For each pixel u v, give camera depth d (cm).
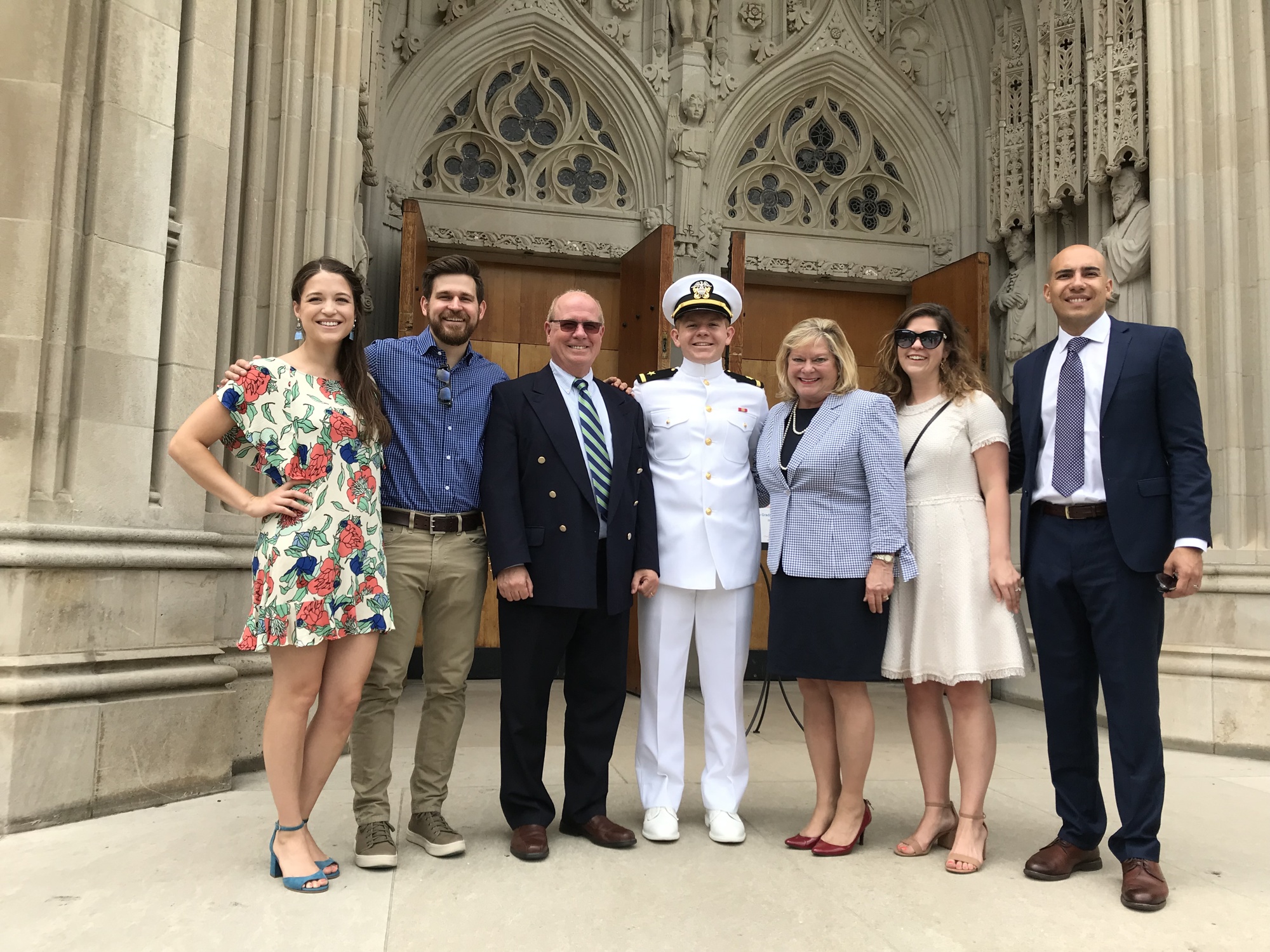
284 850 255
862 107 762
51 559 305
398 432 287
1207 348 530
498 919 232
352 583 252
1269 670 477
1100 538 279
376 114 599
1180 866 292
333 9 451
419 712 548
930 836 301
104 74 334
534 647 297
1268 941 231
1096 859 287
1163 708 505
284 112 435
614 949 216
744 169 739
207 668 349
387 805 279
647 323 634
